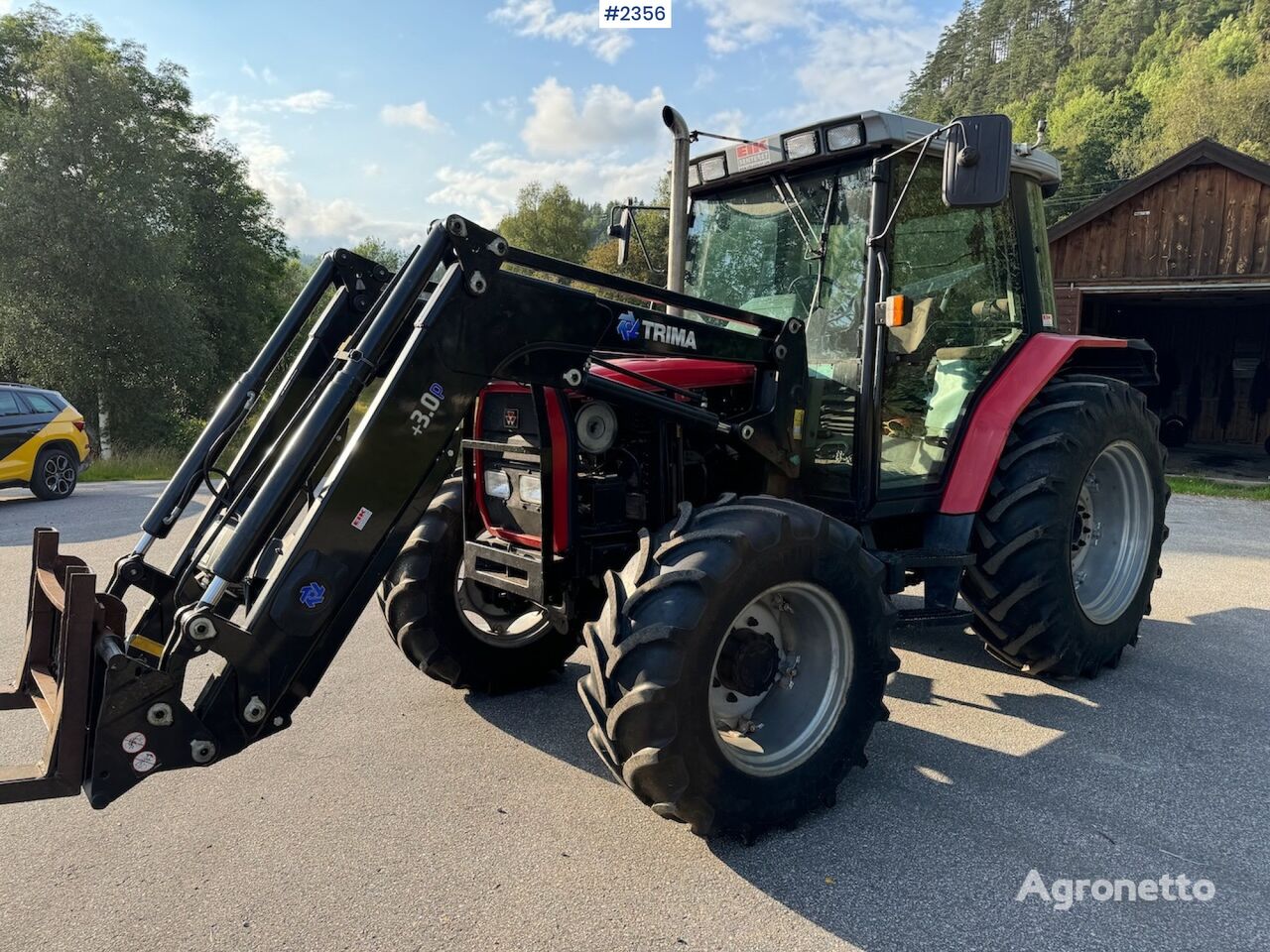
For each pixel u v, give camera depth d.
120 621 2.54
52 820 2.62
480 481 3.22
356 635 4.54
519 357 2.54
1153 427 4.11
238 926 2.11
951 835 2.54
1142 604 4.04
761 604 2.71
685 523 2.57
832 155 3.26
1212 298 16.97
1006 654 3.76
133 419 20.23
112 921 2.13
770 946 2.04
